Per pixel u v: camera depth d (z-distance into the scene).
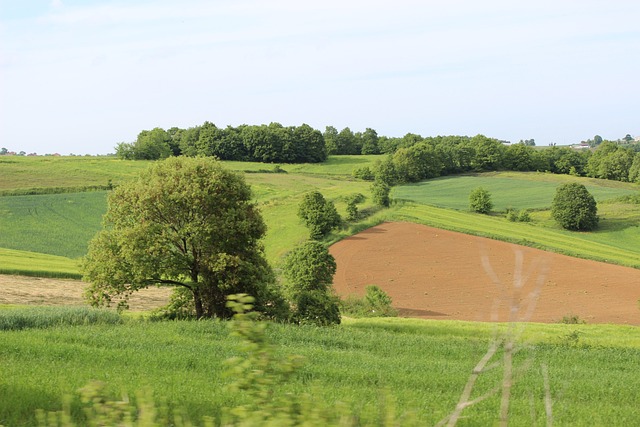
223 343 26.03
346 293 71.12
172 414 12.53
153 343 25.19
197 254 41.78
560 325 45.41
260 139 182.38
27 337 24.45
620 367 27.84
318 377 20.06
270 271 43.66
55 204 120.50
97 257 41.22
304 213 96.25
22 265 65.50
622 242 100.00
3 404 12.92
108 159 183.50
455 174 173.38
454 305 65.88
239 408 6.46
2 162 166.75
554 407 17.19
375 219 104.00
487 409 16.48
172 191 40.75
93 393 7.30
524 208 122.31
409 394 17.58
